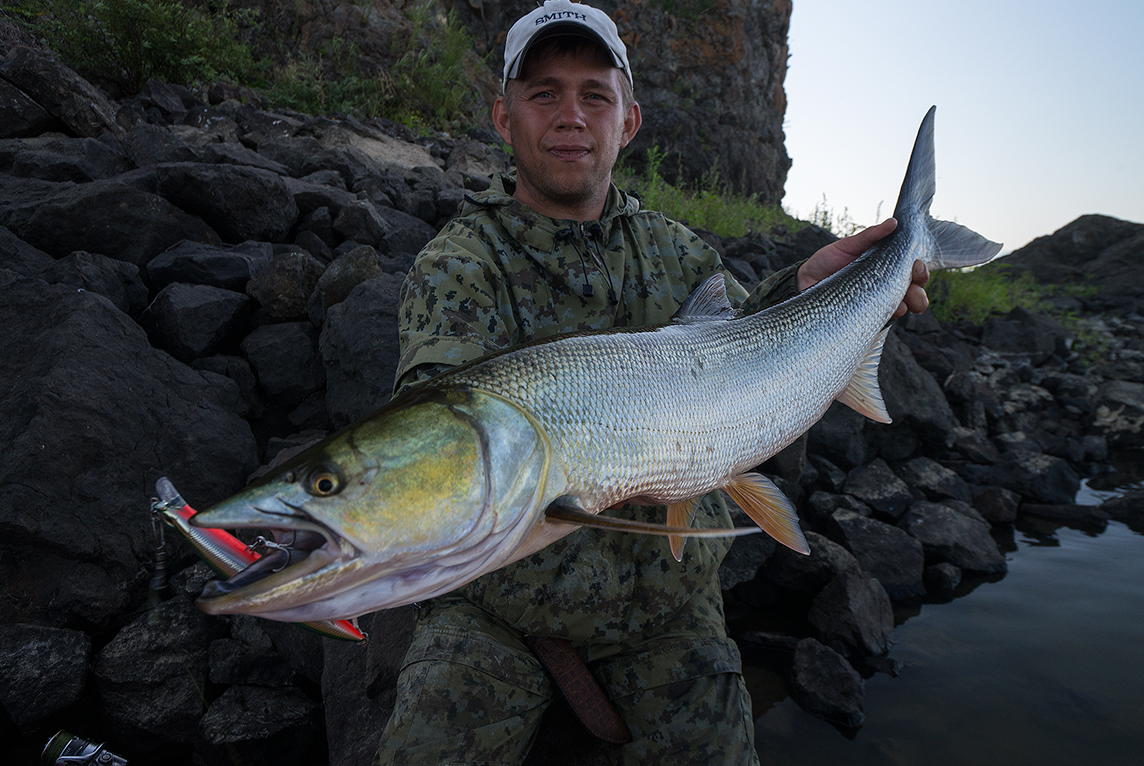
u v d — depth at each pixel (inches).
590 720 76.5
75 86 252.5
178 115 314.7
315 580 46.9
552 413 61.1
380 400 151.9
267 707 107.6
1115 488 275.6
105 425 133.9
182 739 106.7
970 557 190.9
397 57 485.7
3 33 306.0
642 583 80.7
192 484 141.7
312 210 236.1
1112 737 118.7
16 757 100.3
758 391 80.1
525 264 88.0
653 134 636.1
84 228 187.5
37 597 116.3
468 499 52.9
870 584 160.4
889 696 131.0
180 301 172.1
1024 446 287.3
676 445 70.1
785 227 462.3
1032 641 152.0
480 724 72.2
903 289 104.8
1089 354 451.5
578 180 88.8
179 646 115.8
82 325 143.9
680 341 74.7
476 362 61.3
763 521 80.3
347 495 48.6
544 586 76.9
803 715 125.0
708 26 745.0
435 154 383.2
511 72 89.6
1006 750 115.4
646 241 99.4
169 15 347.3
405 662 78.8
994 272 561.0
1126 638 153.4
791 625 157.8
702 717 77.5
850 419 226.2
